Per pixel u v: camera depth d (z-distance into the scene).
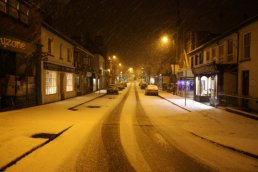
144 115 18.45
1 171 6.79
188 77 36.81
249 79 20.86
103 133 12.00
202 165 7.62
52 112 18.84
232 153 9.03
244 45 22.05
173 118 17.09
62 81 31.14
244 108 20.19
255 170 7.28
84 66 43.84
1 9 17.38
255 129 13.30
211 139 10.91
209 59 31.61
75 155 8.40
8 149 8.68
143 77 136.88
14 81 19.34
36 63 23.02
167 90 54.19
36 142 9.69
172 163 7.75
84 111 20.06
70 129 12.79
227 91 23.34
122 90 62.94
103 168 7.19
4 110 18.20
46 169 7.01
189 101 30.08
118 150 9.11
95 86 56.38
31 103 22.17
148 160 8.00
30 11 21.64
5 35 17.91
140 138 11.09
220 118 17.12
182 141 10.70
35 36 22.58
